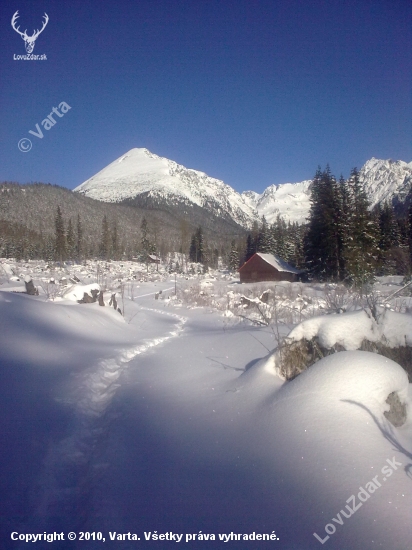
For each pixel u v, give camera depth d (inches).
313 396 167.0
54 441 174.7
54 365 278.5
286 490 130.0
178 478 146.9
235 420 187.6
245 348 362.3
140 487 142.0
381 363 170.7
